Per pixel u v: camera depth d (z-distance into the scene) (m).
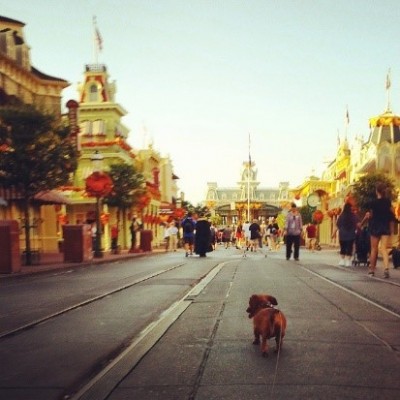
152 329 5.96
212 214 147.62
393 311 7.09
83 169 49.16
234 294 9.08
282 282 11.10
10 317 7.36
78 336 5.79
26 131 20.08
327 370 4.20
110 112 50.91
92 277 14.28
